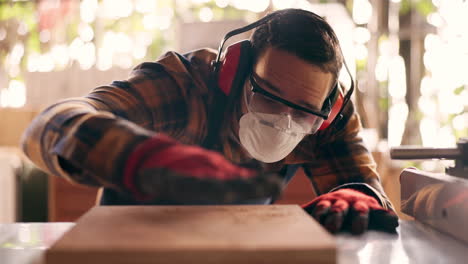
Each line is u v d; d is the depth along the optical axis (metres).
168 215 0.59
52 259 0.43
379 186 1.05
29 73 3.02
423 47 3.00
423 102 3.03
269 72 0.83
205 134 0.98
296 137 0.90
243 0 3.11
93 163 0.53
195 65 1.00
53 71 3.01
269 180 0.45
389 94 3.07
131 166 0.49
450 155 0.77
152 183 0.46
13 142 2.88
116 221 0.55
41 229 0.76
